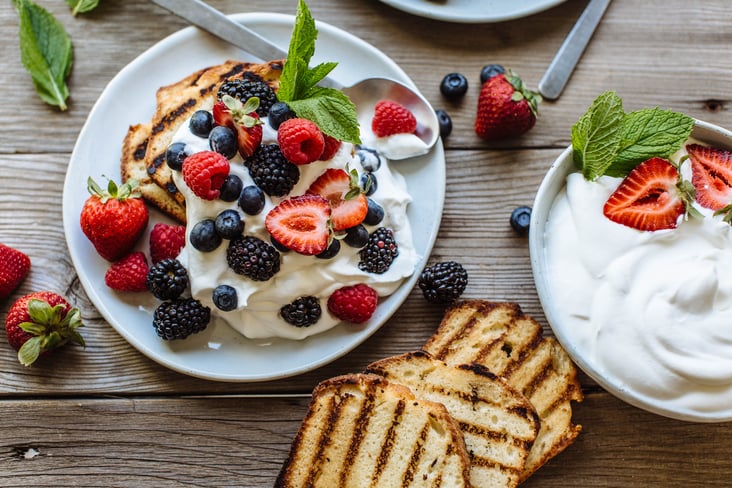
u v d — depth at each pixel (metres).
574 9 0.76
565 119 0.75
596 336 0.66
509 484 0.67
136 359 0.72
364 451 0.67
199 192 0.65
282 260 0.67
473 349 0.70
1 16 0.76
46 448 0.70
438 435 0.66
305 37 0.66
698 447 0.71
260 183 0.66
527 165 0.74
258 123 0.66
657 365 0.65
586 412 0.71
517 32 0.76
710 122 0.75
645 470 0.71
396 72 0.73
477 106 0.75
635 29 0.76
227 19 0.73
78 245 0.70
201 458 0.71
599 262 0.67
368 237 0.69
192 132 0.68
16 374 0.71
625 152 0.68
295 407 0.71
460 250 0.73
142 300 0.70
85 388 0.71
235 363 0.69
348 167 0.68
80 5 0.75
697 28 0.76
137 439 0.71
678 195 0.66
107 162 0.72
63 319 0.70
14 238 0.73
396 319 0.72
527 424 0.68
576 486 0.70
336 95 0.68
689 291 0.65
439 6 0.75
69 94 0.75
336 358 0.69
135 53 0.75
